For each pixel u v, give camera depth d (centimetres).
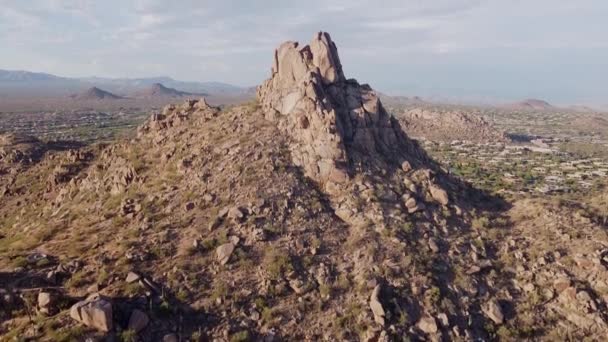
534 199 4356
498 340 2906
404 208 3766
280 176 3825
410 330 2811
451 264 3344
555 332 2962
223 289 2880
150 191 3909
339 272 3141
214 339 2617
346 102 4422
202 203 3612
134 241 3247
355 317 2844
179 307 2752
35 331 2417
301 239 3331
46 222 4097
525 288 3238
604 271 3228
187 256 3116
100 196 4228
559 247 3519
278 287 2958
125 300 2684
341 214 3619
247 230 3344
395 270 3153
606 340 2900
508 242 3647
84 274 2889
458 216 3900
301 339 2702
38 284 2773
